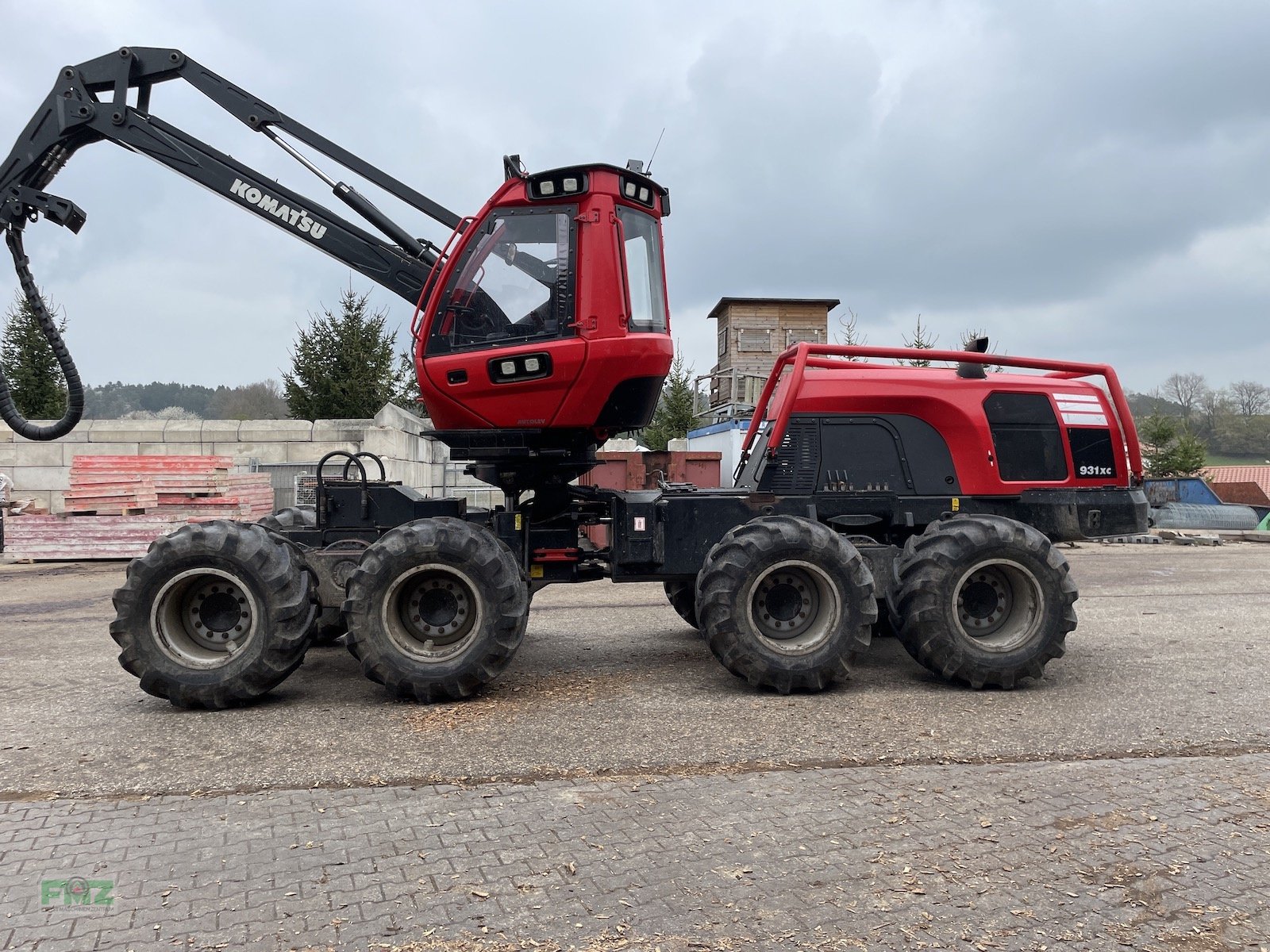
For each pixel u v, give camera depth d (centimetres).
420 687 491
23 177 635
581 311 526
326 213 635
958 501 605
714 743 419
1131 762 390
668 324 576
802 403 608
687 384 2395
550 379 528
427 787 366
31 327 2016
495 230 535
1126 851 300
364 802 349
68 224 635
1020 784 363
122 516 1323
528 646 671
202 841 314
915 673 574
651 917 258
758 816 331
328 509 588
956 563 520
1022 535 523
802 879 281
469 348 535
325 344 2198
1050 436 618
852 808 339
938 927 253
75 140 642
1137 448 630
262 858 299
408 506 587
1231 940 245
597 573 592
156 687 483
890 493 603
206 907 267
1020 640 520
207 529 495
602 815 334
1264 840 308
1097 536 613
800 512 590
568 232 531
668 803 345
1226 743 416
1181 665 586
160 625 488
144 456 1355
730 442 1436
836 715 468
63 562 1325
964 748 411
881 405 607
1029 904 265
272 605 485
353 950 242
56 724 462
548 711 479
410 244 628
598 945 244
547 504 579
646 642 687
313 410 2202
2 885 282
